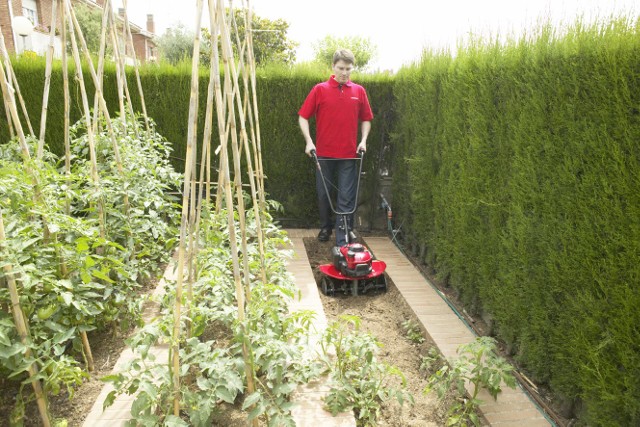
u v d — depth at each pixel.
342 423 2.49
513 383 2.62
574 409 2.70
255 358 2.25
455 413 2.81
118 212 3.53
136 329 3.39
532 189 2.99
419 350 3.61
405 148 5.72
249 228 4.10
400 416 2.80
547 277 2.87
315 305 3.94
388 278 4.89
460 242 4.12
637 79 2.16
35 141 3.74
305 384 2.81
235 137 2.37
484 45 3.89
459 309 4.12
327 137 5.27
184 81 6.00
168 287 3.12
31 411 2.55
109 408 2.54
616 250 2.29
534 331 2.99
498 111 3.53
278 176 6.36
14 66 5.71
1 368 2.51
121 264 2.83
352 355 2.91
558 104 2.75
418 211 5.32
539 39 2.97
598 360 2.34
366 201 6.59
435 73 4.80
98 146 4.00
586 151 2.49
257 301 2.74
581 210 2.50
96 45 16.00
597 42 2.43
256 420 2.34
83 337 2.88
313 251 5.81
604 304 2.36
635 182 2.15
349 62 4.96
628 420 2.27
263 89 6.09
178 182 4.73
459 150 4.12
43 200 2.66
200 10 2.07
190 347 2.66
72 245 3.08
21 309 2.27
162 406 2.28
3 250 2.16
